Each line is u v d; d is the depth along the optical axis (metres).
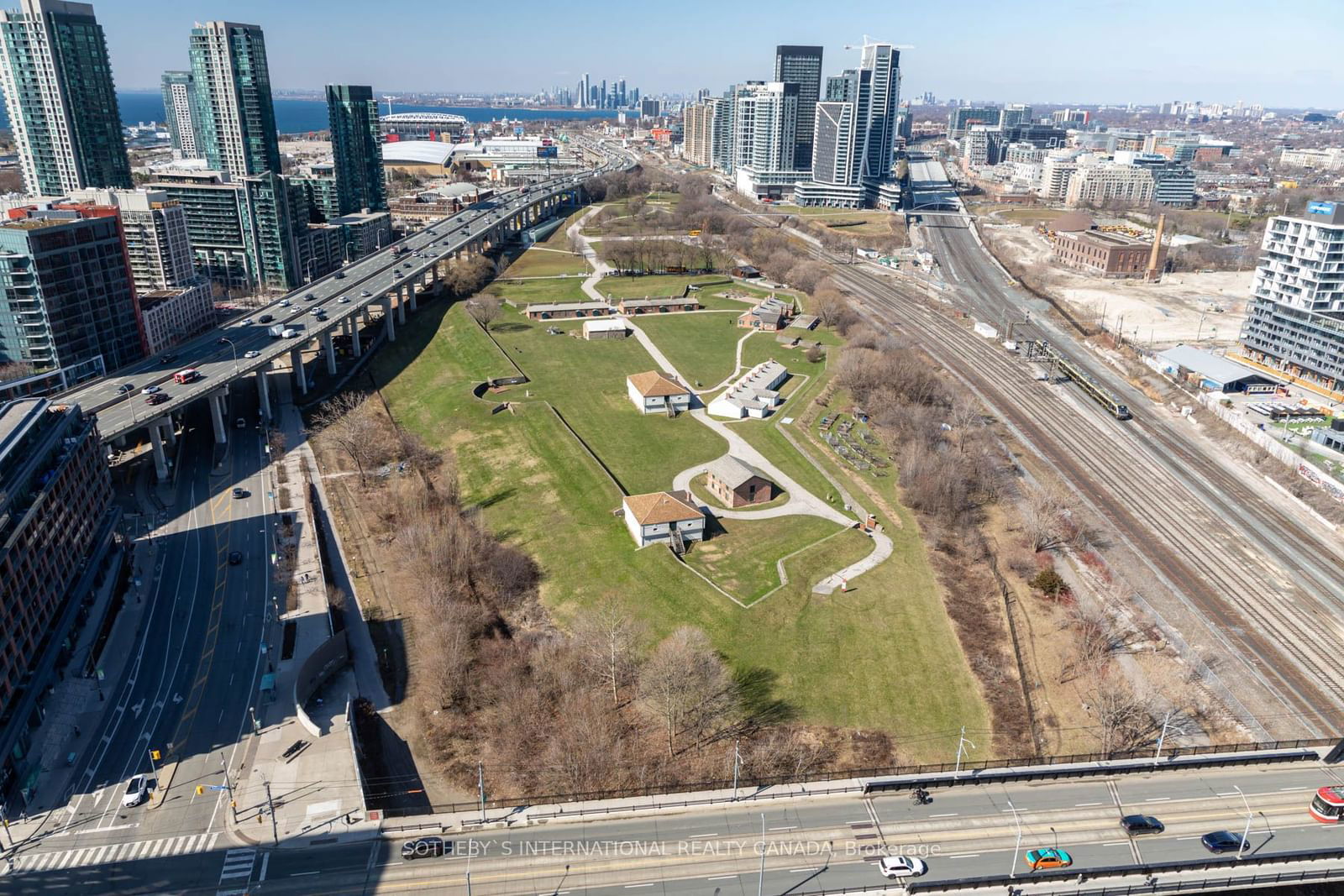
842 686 139.00
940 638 150.50
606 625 146.00
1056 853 98.62
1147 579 173.38
